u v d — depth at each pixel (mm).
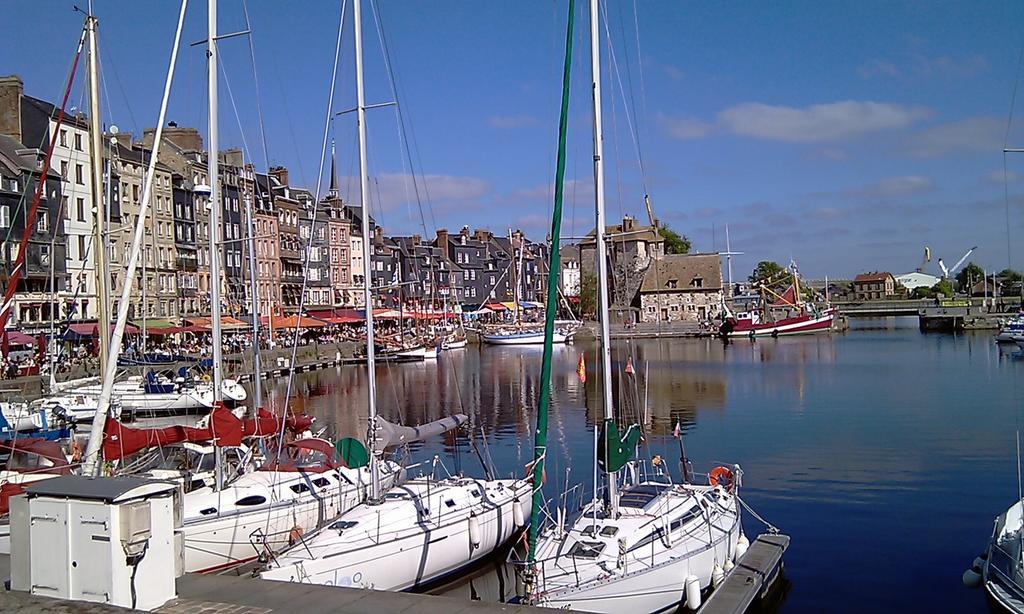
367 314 18812
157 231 72438
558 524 16516
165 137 80125
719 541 16297
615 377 59594
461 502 18469
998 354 70812
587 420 40406
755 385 52969
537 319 135375
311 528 18531
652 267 125188
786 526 21266
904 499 23484
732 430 36219
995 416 37812
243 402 46188
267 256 91750
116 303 60406
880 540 19906
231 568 17188
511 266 131000
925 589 16797
